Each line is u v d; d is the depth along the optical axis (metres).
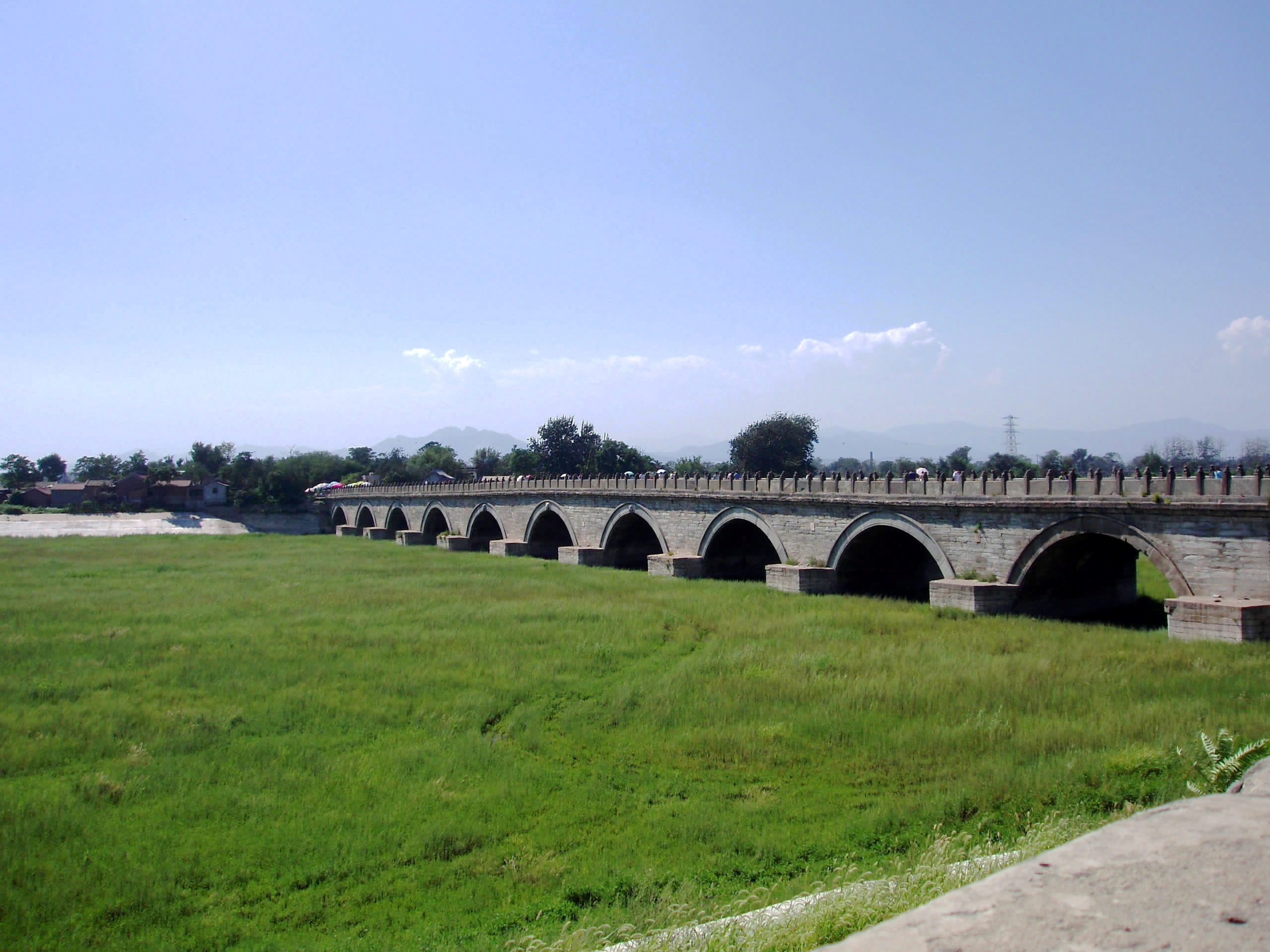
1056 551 38.88
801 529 51.88
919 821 16.89
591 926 13.26
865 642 33.44
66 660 32.22
